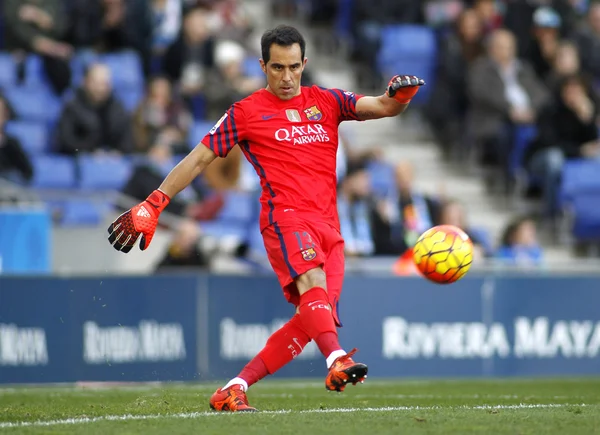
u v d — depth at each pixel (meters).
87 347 32.91
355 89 55.97
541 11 53.03
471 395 27.08
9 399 25.16
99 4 49.66
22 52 47.91
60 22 49.25
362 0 55.69
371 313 35.66
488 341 36.81
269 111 18.55
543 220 48.72
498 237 47.12
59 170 42.72
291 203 18.25
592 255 48.62
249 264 38.53
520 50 54.31
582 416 17.80
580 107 48.78
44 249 34.97
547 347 37.41
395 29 55.16
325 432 15.41
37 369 32.38
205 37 49.94
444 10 56.69
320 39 58.62
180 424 16.55
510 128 50.12
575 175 48.31
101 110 44.19
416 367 36.03
